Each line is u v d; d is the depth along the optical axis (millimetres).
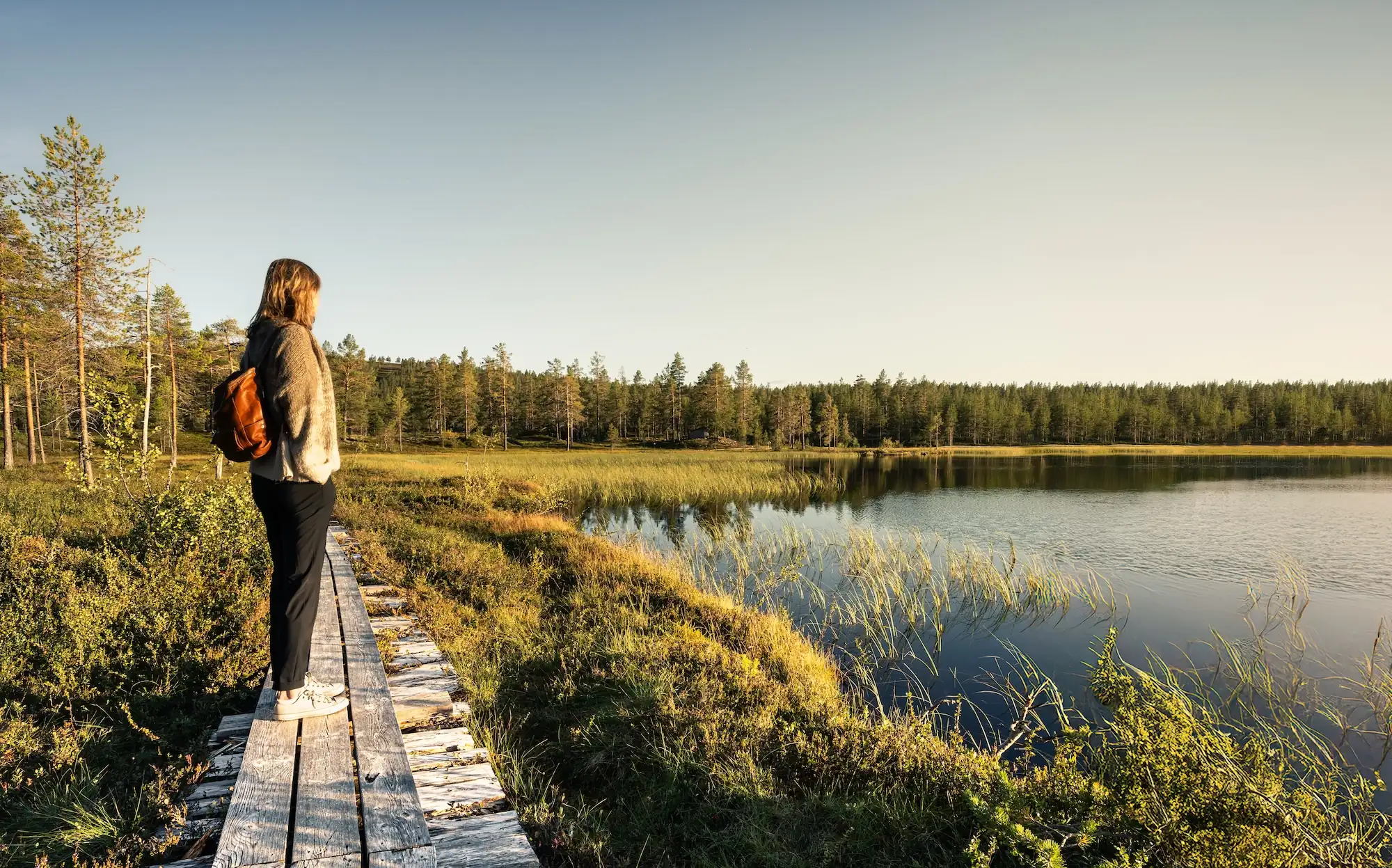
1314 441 117812
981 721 6812
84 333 26266
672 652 6605
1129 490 35531
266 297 2773
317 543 2941
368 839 2229
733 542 17875
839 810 3918
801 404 104062
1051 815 3676
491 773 3125
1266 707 7531
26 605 5227
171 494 8805
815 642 9266
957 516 25109
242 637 4871
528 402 98375
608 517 23625
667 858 3490
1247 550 18172
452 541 11906
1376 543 19328
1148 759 3906
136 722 3789
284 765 2674
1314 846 3473
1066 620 11047
